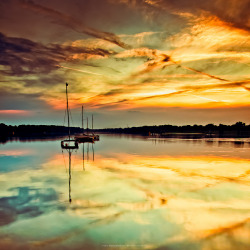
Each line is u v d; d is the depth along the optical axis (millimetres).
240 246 6617
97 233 7469
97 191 12461
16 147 41438
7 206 10055
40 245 6719
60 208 9789
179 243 6801
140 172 17719
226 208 9742
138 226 7980
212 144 44625
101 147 41000
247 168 19125
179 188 12977
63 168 19953
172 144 45594
